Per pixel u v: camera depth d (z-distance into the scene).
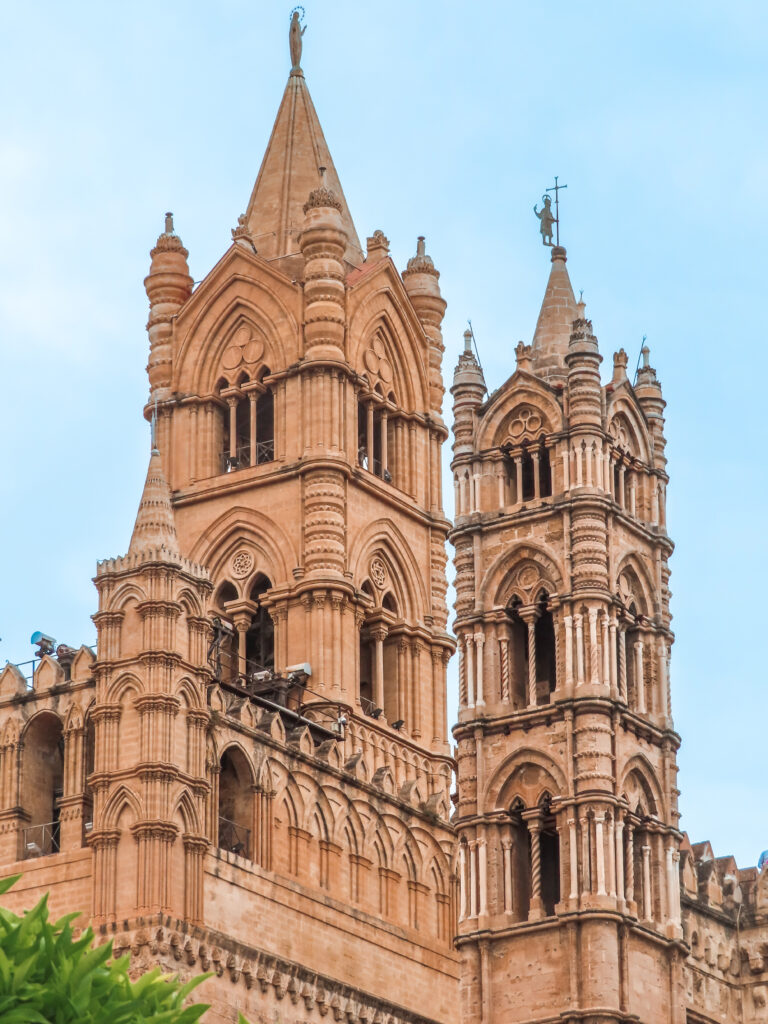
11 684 151.62
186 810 142.00
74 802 145.62
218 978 141.12
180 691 144.12
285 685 166.38
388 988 155.88
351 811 158.25
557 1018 136.88
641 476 154.38
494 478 151.62
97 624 145.88
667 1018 141.12
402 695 178.38
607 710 143.38
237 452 183.25
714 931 155.12
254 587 177.38
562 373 154.00
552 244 162.50
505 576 148.75
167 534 147.75
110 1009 75.50
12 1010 74.19
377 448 186.38
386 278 188.75
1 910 78.25
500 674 146.75
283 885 149.12
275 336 183.00
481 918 141.12
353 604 174.12
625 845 142.75
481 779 144.50
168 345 187.25
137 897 138.38
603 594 145.75
